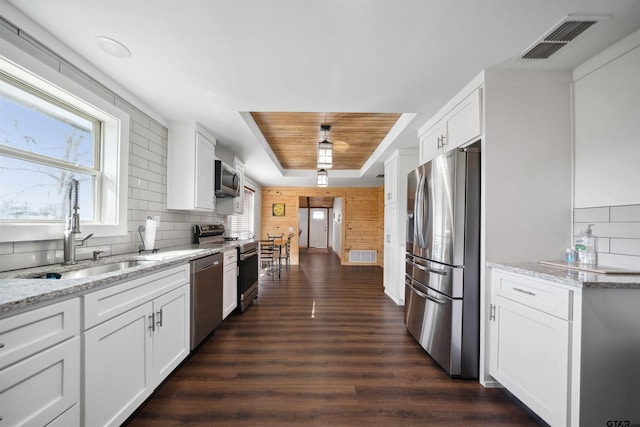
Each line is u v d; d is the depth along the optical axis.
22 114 1.54
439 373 2.08
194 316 2.21
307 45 1.62
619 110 1.65
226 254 2.94
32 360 0.95
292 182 6.88
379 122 3.32
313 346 2.50
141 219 2.40
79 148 1.91
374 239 7.62
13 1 1.29
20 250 1.46
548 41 1.62
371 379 1.98
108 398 1.29
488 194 1.93
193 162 2.80
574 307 1.31
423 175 2.44
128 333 1.44
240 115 2.68
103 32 1.50
